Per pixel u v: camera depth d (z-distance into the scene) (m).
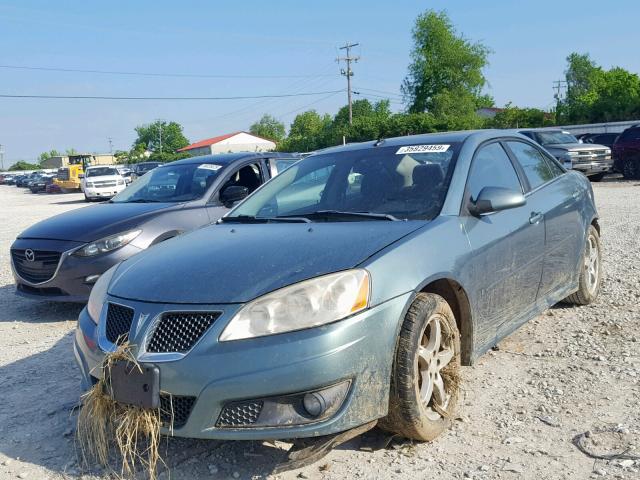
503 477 2.97
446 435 3.41
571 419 3.54
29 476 3.21
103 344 3.22
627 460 3.06
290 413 2.88
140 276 3.45
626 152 21.78
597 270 5.74
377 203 3.97
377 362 3.00
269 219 4.14
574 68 98.56
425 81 68.56
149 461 3.03
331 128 62.72
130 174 37.38
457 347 3.52
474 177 4.07
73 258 6.29
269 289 3.00
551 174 5.13
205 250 3.59
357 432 3.01
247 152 8.09
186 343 2.98
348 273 3.03
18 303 7.45
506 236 4.01
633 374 4.11
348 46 62.34
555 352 4.61
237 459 3.26
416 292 3.21
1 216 22.11
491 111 95.00
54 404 4.13
